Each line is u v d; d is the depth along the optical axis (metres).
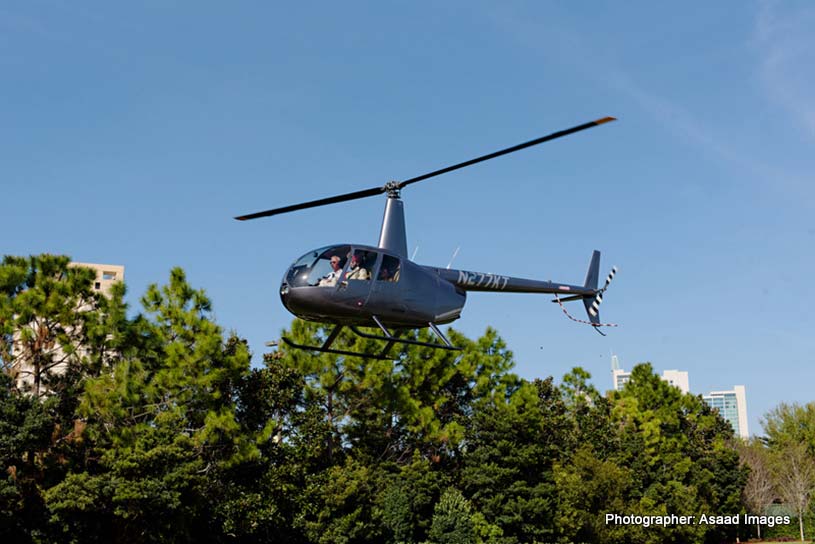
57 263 31.73
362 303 17.66
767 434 100.44
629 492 57.72
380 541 40.09
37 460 30.86
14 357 30.58
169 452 30.09
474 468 44.56
